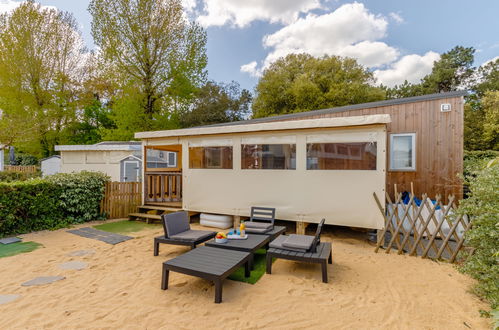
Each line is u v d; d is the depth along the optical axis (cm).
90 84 2128
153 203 789
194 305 295
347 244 538
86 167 1267
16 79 1636
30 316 271
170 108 1636
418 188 653
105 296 315
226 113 2502
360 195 519
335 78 2112
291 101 2184
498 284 289
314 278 372
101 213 766
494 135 1617
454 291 334
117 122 1532
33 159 2216
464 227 423
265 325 258
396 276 379
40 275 376
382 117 487
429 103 646
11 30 1620
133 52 1459
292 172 581
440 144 634
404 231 480
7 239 557
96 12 1415
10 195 577
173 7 1484
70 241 549
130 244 531
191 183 702
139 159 1259
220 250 385
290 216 582
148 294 320
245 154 631
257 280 364
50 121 1689
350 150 530
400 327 257
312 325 259
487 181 334
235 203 642
